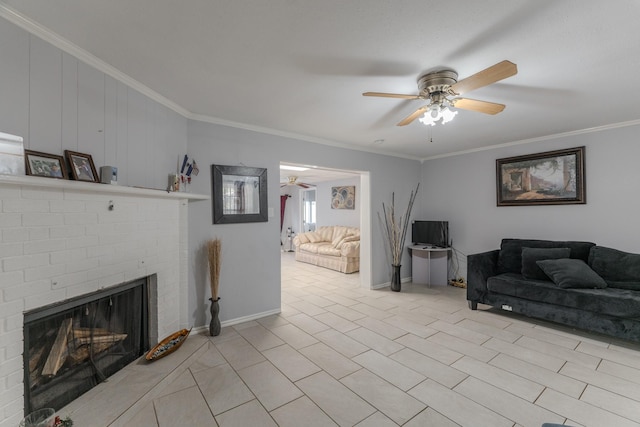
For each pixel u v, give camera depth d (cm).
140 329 236
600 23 152
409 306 389
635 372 227
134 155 226
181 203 282
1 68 143
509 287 338
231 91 242
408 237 525
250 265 339
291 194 997
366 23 155
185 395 200
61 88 171
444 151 485
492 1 137
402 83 226
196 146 299
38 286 156
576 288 300
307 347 272
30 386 158
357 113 295
